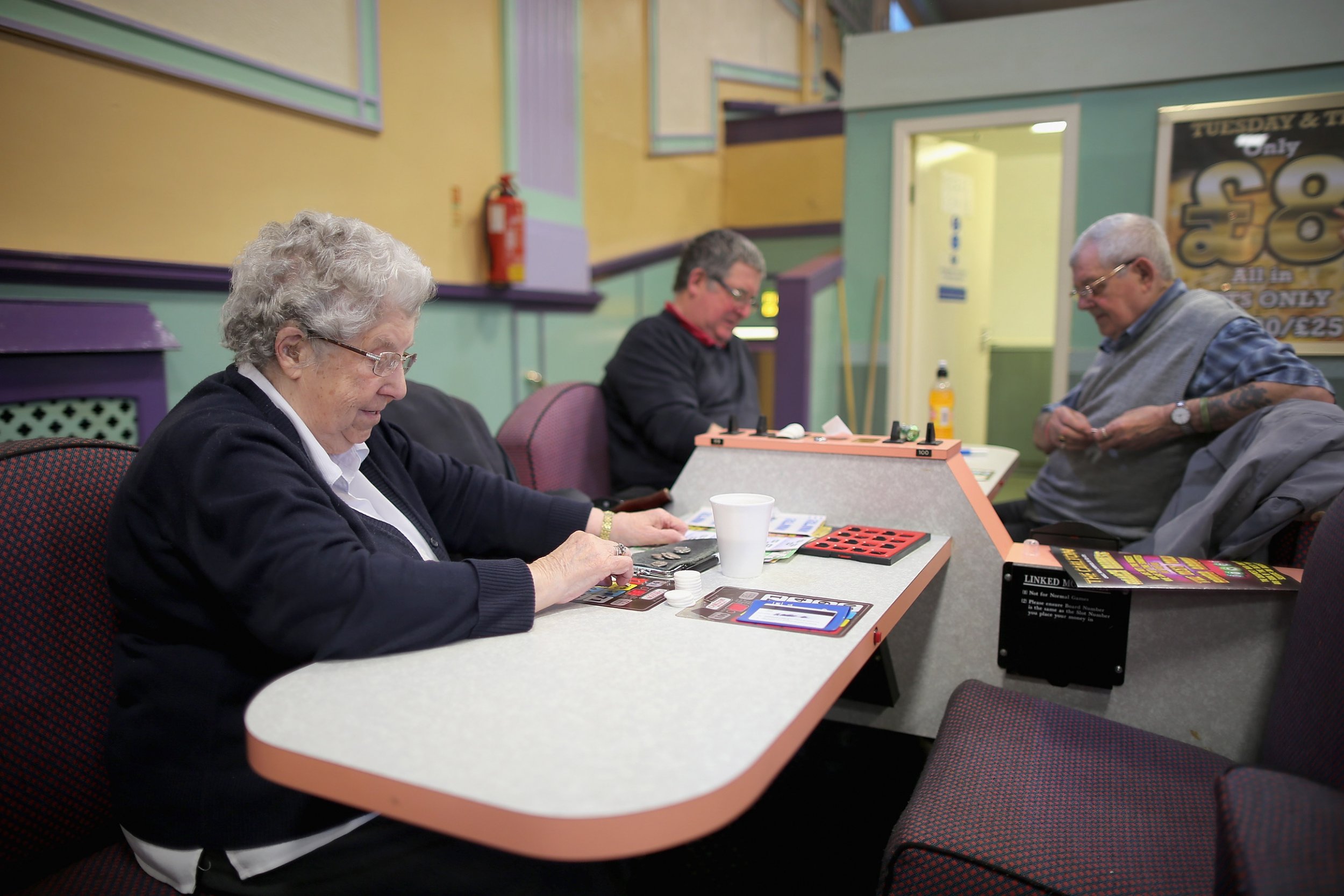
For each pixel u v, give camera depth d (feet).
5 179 6.77
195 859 3.02
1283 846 2.10
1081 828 3.06
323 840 3.03
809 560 3.97
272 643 2.85
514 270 12.18
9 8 6.64
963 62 12.87
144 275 7.72
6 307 6.66
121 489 3.18
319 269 3.24
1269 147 11.21
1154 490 6.39
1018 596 4.31
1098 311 6.72
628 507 5.08
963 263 15.89
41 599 3.25
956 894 2.85
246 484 2.93
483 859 3.03
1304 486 4.22
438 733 2.27
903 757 4.80
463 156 11.84
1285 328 11.37
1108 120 12.14
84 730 3.33
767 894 4.75
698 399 8.13
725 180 19.35
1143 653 4.10
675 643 2.91
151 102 7.80
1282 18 11.05
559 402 7.23
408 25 10.74
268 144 8.98
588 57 14.66
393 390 3.49
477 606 2.98
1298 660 3.18
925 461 4.46
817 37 21.94
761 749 2.15
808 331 13.21
